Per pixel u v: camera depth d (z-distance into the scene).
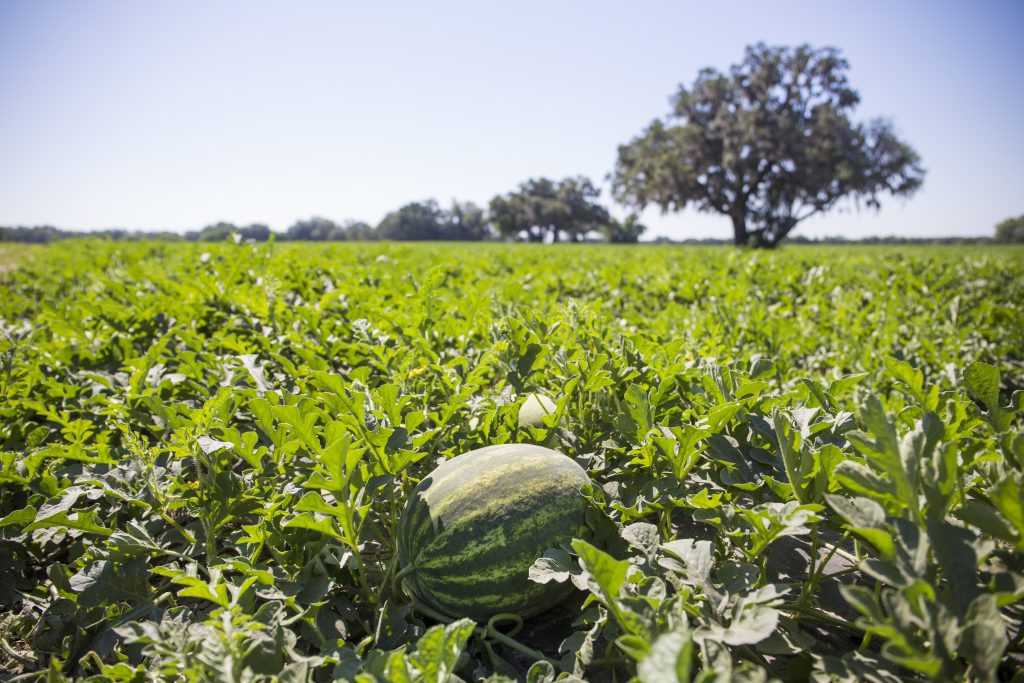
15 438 3.48
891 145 59.16
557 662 2.12
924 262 12.74
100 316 5.57
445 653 1.64
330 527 2.21
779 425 2.11
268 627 1.99
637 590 1.96
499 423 3.08
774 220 62.50
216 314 5.69
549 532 2.36
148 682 2.01
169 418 2.92
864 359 5.05
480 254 18.06
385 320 4.93
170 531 2.75
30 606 2.71
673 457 2.38
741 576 1.90
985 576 1.99
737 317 6.18
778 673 2.04
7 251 34.31
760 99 57.31
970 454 2.15
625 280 9.73
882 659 1.77
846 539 2.79
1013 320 6.11
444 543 2.33
